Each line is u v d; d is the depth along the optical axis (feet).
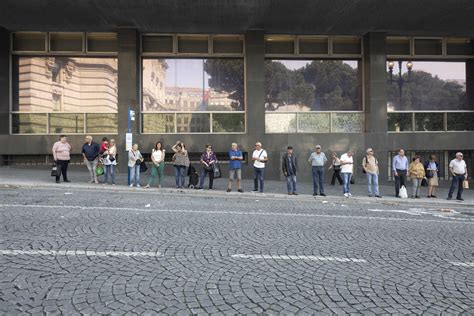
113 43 61.26
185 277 15.02
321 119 63.00
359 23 56.85
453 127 64.49
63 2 48.73
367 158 46.60
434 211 37.09
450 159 63.00
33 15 53.26
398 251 20.01
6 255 17.03
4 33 59.21
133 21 55.62
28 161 59.77
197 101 61.72
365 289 14.34
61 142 45.65
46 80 61.05
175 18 54.34
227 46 62.08
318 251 19.48
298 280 15.10
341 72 63.57
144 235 21.54
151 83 61.26
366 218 30.27
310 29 59.47
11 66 60.49
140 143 58.65
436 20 55.88
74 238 20.30
